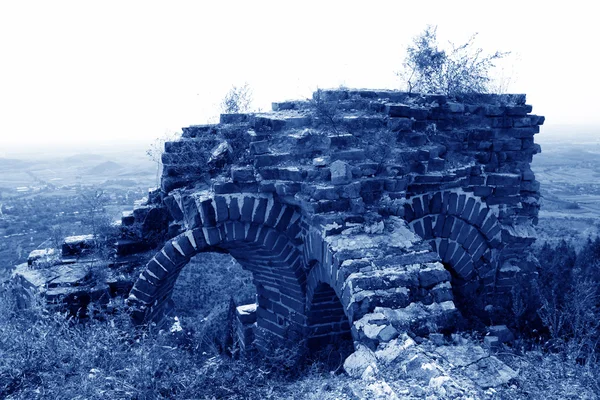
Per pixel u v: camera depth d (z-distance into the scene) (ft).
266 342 23.07
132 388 11.14
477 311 20.13
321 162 16.72
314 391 11.68
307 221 18.12
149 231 22.07
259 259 20.88
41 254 22.93
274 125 18.71
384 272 13.75
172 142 21.06
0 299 19.67
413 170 18.38
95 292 18.93
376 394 9.87
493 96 22.39
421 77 24.22
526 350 16.78
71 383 11.50
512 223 21.63
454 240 20.68
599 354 14.16
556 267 29.35
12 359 12.39
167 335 17.94
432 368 10.48
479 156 21.24
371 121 18.24
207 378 12.54
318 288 18.49
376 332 12.21
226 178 19.13
